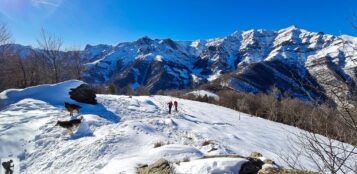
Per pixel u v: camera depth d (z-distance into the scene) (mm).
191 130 20500
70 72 47125
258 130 28359
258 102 51531
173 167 7680
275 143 22812
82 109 20781
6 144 12055
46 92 21500
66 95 21859
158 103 33500
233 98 62438
